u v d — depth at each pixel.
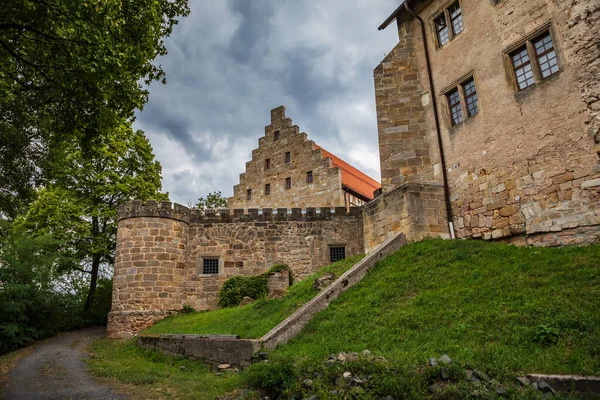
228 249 23.28
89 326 26.58
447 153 16.12
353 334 9.99
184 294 22.17
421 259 13.18
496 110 14.37
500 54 14.45
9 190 12.91
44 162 12.98
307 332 11.11
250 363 10.26
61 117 11.42
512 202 13.47
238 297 21.70
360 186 37.53
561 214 12.09
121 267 21.22
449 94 16.56
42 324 21.98
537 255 11.09
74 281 27.98
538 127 12.98
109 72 10.06
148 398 8.91
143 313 20.36
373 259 13.97
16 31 9.78
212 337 12.15
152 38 11.83
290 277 23.03
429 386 6.22
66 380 11.38
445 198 15.76
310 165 35.12
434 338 8.55
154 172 31.08
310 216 24.06
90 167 27.78
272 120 38.81
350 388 6.74
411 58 18.14
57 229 26.89
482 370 6.46
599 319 7.32
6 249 21.92
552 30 12.84
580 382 5.87
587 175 11.60
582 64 11.96
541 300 8.64
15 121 11.60
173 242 22.11
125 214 21.94
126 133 29.55
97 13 9.38
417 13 18.19
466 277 11.01
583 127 11.79
